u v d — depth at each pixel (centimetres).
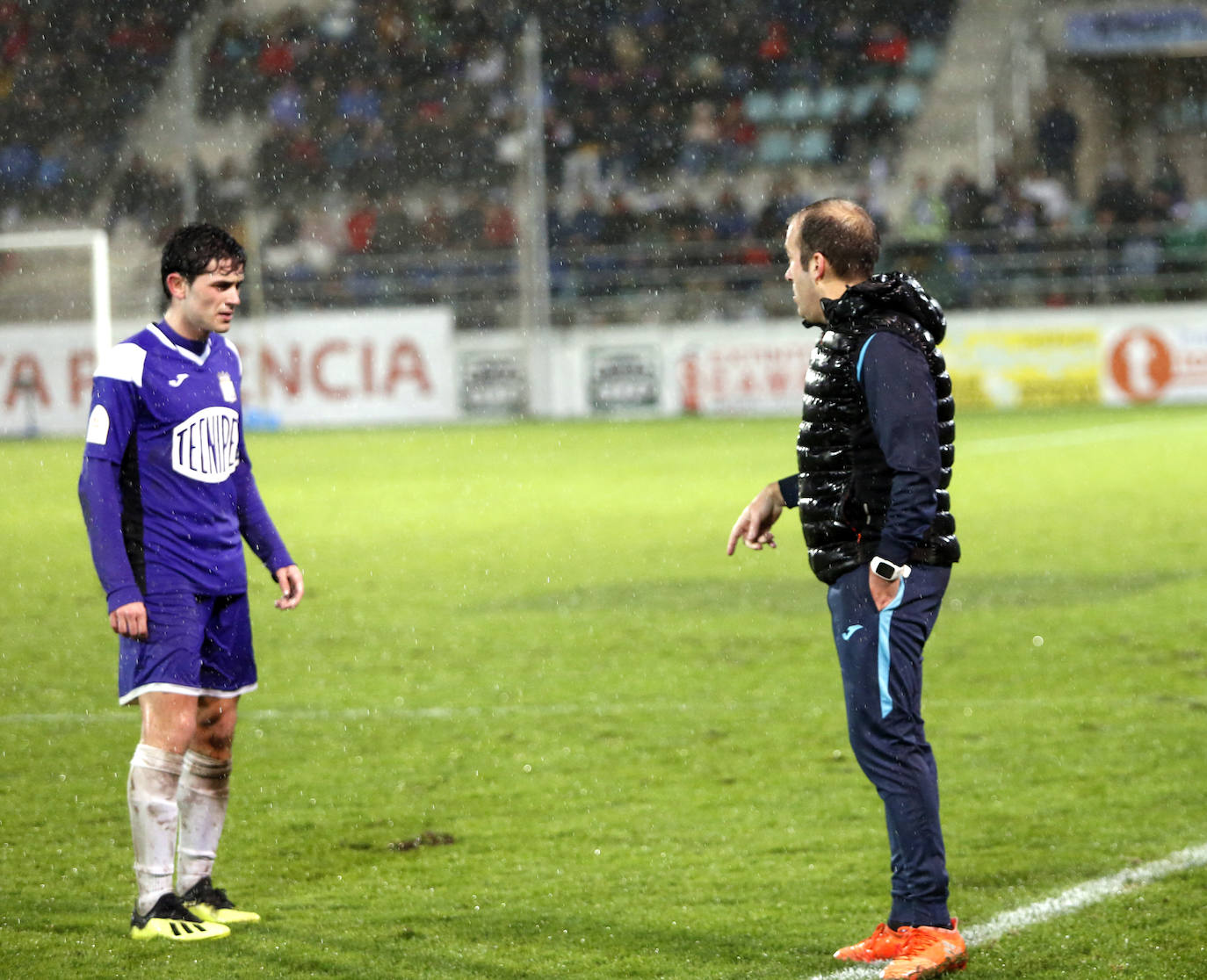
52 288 9412
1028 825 1574
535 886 1409
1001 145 10400
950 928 1165
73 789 1791
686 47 10912
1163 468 5419
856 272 1188
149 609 1276
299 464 6216
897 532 1104
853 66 10775
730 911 1331
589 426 7812
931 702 2170
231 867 1484
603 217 9625
